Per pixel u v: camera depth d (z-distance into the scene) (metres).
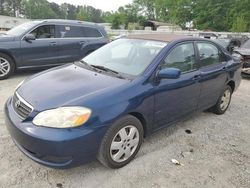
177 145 4.10
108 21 81.06
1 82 7.07
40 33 7.87
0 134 4.08
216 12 56.78
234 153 4.00
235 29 43.03
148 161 3.63
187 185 3.23
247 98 6.85
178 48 4.13
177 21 62.88
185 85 4.10
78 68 4.04
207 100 4.84
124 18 72.75
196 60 4.45
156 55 3.84
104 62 4.16
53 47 8.01
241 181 3.38
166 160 3.69
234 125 4.99
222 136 4.51
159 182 3.24
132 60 3.96
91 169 3.39
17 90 3.56
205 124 4.95
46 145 2.85
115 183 3.18
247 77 9.54
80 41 8.56
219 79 4.97
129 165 3.52
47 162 2.98
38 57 7.80
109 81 3.48
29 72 8.32
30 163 3.43
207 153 3.94
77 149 2.93
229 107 6.00
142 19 73.81
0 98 5.73
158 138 4.27
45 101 3.08
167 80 3.81
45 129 2.88
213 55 4.95
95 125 3.01
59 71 3.95
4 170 3.28
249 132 4.75
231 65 5.30
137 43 4.27
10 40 7.30
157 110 3.74
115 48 4.42
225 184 3.30
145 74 3.59
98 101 3.08
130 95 3.32
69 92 3.21
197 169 3.54
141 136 3.61
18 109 3.24
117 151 3.34
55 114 2.93
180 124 4.85
